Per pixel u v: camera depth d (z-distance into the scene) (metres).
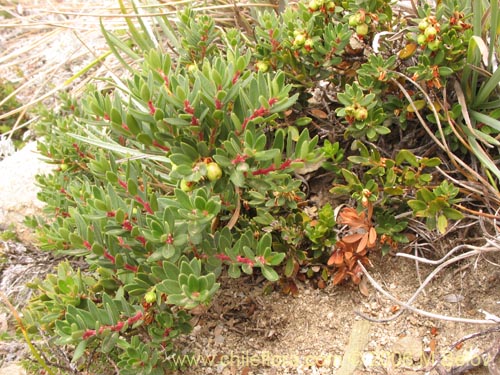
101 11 0.62
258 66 0.37
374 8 0.34
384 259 0.35
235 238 0.33
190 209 0.27
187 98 0.28
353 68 0.37
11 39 0.68
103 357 0.34
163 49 0.48
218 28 0.47
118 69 0.56
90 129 0.41
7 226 0.46
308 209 0.37
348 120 0.33
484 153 0.33
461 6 0.35
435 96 0.34
